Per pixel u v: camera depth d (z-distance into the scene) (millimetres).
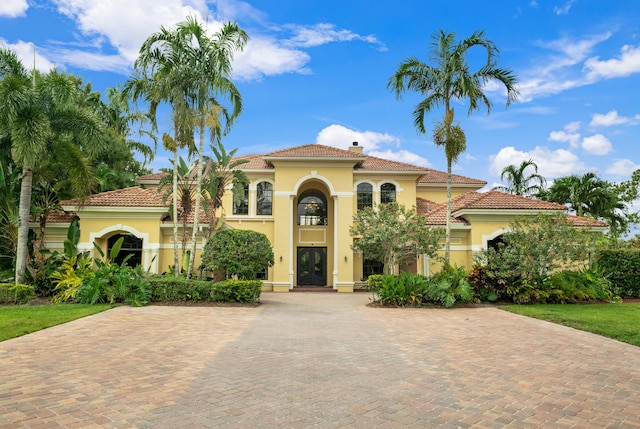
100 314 13242
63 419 5020
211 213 21828
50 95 17719
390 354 8789
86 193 18969
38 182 20484
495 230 21891
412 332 11398
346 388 6422
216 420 5086
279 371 7332
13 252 20375
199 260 22766
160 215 21750
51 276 17500
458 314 14836
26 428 4738
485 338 10562
